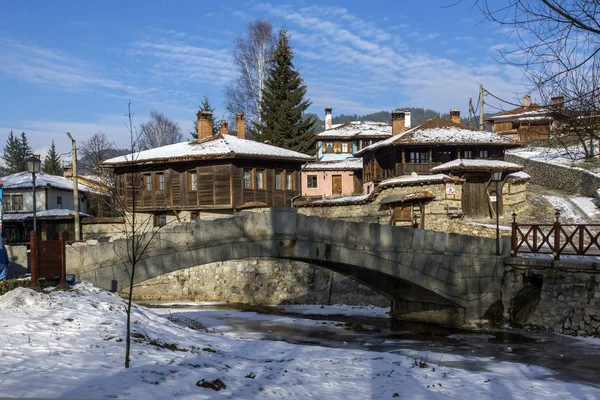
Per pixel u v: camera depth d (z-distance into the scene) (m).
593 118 8.12
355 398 8.77
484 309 17.58
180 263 16.88
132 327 11.82
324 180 48.88
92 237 36.16
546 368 12.11
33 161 22.75
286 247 17.27
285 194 37.25
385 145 37.06
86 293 14.23
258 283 26.08
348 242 17.38
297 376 9.98
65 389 6.93
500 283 17.62
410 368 11.52
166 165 35.53
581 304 15.32
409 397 9.05
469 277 17.52
